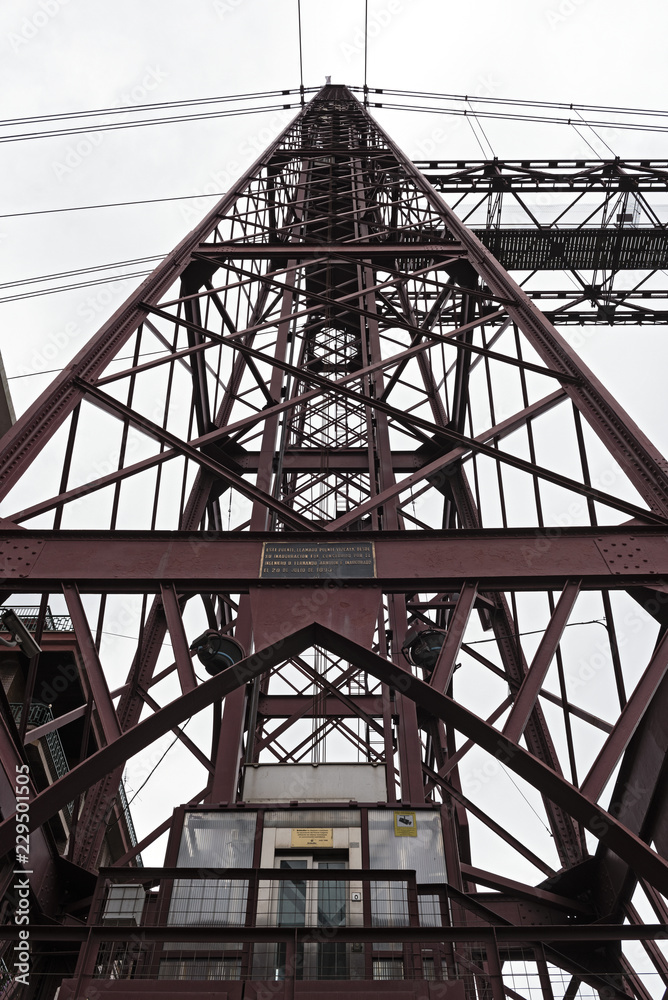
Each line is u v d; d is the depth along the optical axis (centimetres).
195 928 938
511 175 3675
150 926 978
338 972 977
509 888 1383
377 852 1152
